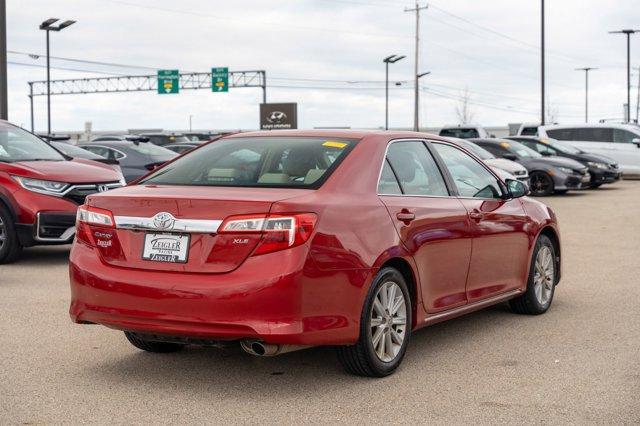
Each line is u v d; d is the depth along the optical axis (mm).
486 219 6730
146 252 5168
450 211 6258
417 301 5863
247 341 4992
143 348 6180
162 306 5008
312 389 5340
